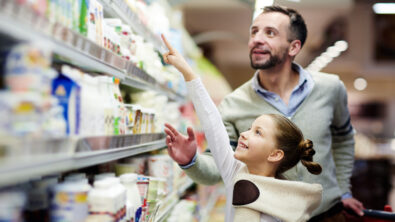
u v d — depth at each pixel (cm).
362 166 679
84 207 123
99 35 152
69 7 124
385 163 682
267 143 186
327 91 231
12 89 91
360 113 2161
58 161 101
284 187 175
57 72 117
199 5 889
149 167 249
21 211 95
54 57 133
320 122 226
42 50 95
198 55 575
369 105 2147
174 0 387
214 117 197
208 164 222
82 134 124
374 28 1083
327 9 901
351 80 1636
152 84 237
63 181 140
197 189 424
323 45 1175
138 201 168
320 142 225
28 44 94
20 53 91
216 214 520
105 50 149
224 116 238
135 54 212
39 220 120
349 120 256
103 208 129
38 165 90
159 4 302
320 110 228
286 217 170
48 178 129
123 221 143
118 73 170
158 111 250
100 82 146
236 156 191
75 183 126
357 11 982
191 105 461
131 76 190
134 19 212
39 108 92
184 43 417
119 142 154
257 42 222
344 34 1102
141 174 232
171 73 311
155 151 286
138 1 243
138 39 222
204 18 999
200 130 505
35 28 94
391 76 1502
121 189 142
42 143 92
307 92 227
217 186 669
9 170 79
